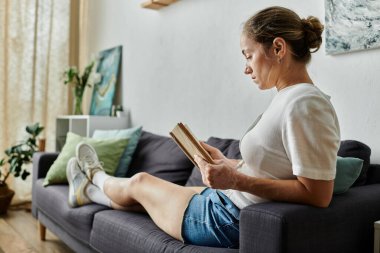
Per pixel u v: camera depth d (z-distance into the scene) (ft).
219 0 7.81
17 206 11.59
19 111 11.87
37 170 8.41
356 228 3.63
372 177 4.84
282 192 3.33
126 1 11.23
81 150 6.77
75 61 13.10
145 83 10.28
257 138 3.64
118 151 8.06
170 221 4.25
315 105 3.27
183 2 8.87
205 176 3.49
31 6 12.09
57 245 8.02
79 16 13.19
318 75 5.93
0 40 11.48
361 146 4.73
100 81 12.22
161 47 9.63
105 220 5.23
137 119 10.62
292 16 3.69
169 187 4.59
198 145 3.79
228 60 7.57
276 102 3.63
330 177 3.18
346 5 5.46
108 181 5.76
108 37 12.26
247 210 3.26
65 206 6.47
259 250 3.14
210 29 8.04
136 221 4.87
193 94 8.50
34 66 12.08
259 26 3.68
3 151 11.50
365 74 5.32
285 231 3.00
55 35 12.60
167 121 9.37
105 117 10.62
